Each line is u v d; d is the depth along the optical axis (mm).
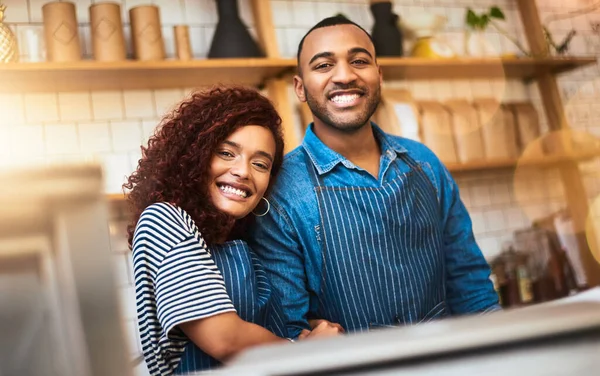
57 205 566
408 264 1894
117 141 3283
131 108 3326
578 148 4090
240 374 524
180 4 3471
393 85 3938
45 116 3189
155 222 1459
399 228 1891
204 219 1536
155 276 1430
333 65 1912
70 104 3232
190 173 1553
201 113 1604
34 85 3072
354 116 1896
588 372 518
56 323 559
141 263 1444
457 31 4137
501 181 4082
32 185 563
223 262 1542
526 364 521
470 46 4039
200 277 1403
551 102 4164
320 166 1905
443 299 2004
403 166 1997
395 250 1880
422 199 1990
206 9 3510
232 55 3203
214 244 1563
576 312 538
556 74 4219
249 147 1611
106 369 565
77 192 571
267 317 1630
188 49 3203
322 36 1929
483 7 4227
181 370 1450
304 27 3736
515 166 3916
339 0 3834
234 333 1374
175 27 3209
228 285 1521
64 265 562
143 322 1461
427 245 1955
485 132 3885
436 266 1967
